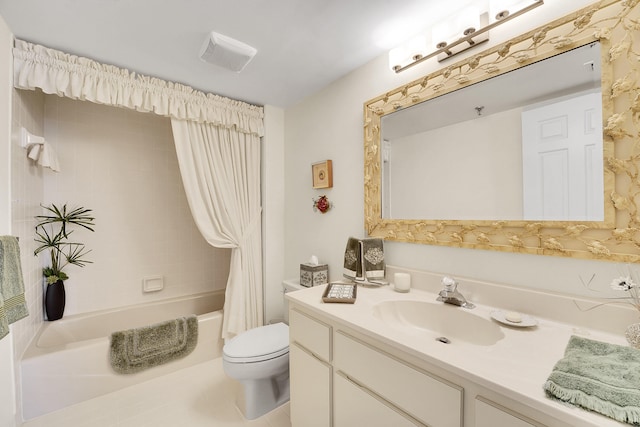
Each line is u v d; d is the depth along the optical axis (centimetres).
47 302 196
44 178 205
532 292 106
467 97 128
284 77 197
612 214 90
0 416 134
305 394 128
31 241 176
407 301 129
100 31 147
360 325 99
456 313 116
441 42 130
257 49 163
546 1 105
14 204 149
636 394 54
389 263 163
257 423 155
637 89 86
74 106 220
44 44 158
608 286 93
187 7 129
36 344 171
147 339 194
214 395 178
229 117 227
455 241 131
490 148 120
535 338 89
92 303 227
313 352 123
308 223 228
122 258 241
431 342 86
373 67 173
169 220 266
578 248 98
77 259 220
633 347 74
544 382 65
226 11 132
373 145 168
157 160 260
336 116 200
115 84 177
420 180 146
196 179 217
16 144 152
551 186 103
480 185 123
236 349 158
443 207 137
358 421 101
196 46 161
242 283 234
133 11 132
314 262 203
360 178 182
